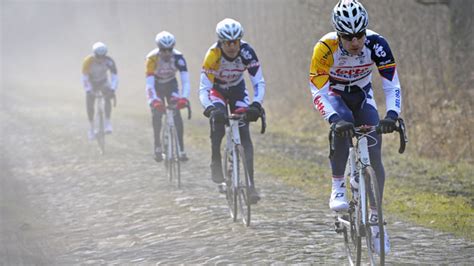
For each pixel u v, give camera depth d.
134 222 18.27
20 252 15.72
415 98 33.59
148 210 19.58
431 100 32.72
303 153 30.50
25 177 26.41
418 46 35.78
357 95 12.18
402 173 24.91
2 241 16.88
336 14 10.95
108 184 24.03
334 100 12.03
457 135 28.48
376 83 36.22
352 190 11.72
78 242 16.50
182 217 18.39
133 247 15.66
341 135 11.04
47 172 27.20
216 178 17.73
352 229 11.88
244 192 16.86
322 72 11.70
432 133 29.31
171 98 22.81
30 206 21.27
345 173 12.12
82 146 33.81
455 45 34.28
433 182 23.08
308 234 15.89
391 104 11.32
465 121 28.72
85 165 28.23
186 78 22.72
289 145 33.16
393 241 15.21
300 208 19.25
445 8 37.72
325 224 17.00
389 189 22.08
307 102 42.66
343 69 11.78
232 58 16.50
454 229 16.52
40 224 18.77
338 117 11.31
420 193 21.33
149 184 23.53
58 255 15.38
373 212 11.28
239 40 16.02
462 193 21.23
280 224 17.08
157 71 22.98
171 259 14.29
